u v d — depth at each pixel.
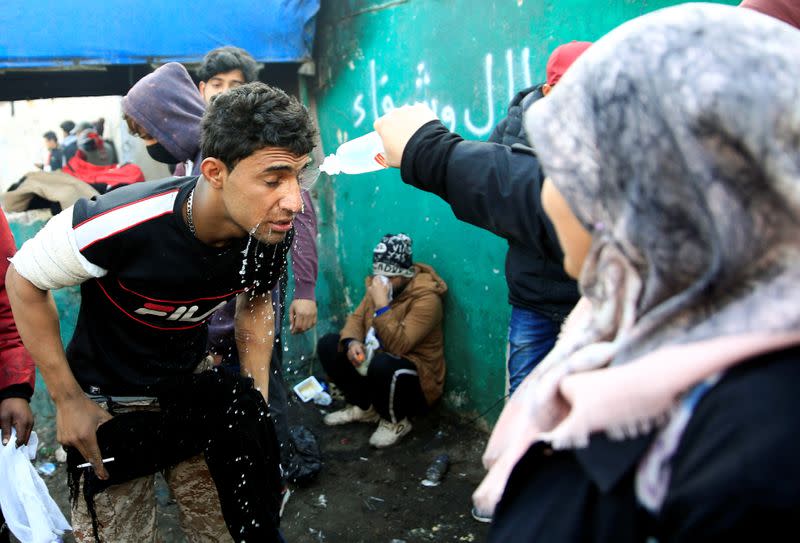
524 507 0.76
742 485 0.56
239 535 1.94
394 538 2.79
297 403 4.06
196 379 1.90
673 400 0.65
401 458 3.39
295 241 2.96
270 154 1.52
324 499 3.07
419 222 3.69
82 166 4.94
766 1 1.85
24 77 3.45
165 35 3.37
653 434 0.67
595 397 0.68
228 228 1.66
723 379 0.63
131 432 1.81
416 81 3.49
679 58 0.66
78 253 1.61
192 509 2.04
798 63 0.64
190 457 1.97
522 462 0.78
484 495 0.81
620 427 0.67
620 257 0.74
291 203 1.59
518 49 2.92
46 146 6.23
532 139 0.78
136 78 3.61
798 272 0.62
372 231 4.06
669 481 0.63
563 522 0.71
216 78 2.91
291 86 4.18
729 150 0.63
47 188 4.02
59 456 3.56
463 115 3.28
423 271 3.63
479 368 3.47
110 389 1.84
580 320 0.88
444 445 3.47
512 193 1.30
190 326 1.89
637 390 0.66
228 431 1.91
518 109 2.67
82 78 3.53
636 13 2.43
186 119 2.66
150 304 1.75
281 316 2.79
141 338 1.83
